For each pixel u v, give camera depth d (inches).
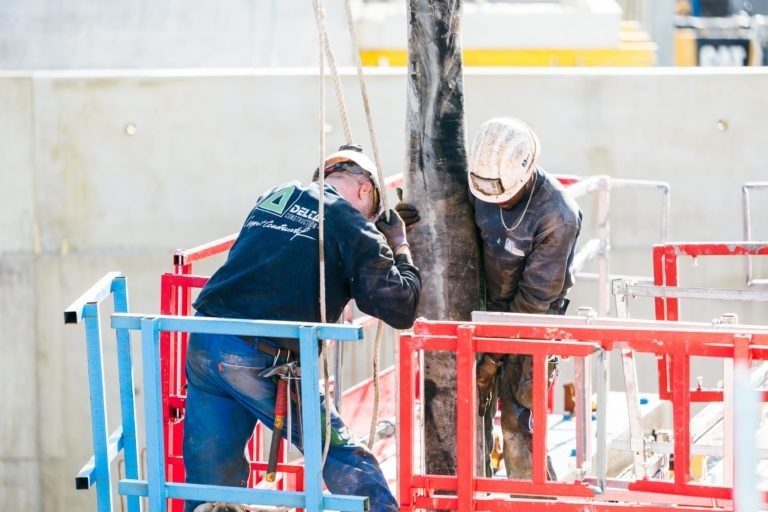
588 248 1023.0
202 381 615.8
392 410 993.5
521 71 1459.2
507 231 682.2
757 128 1446.9
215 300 602.5
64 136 1473.9
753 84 1443.2
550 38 1919.3
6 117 1471.5
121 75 1465.3
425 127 702.5
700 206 1462.8
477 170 662.5
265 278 599.8
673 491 564.1
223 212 1473.9
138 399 1486.2
